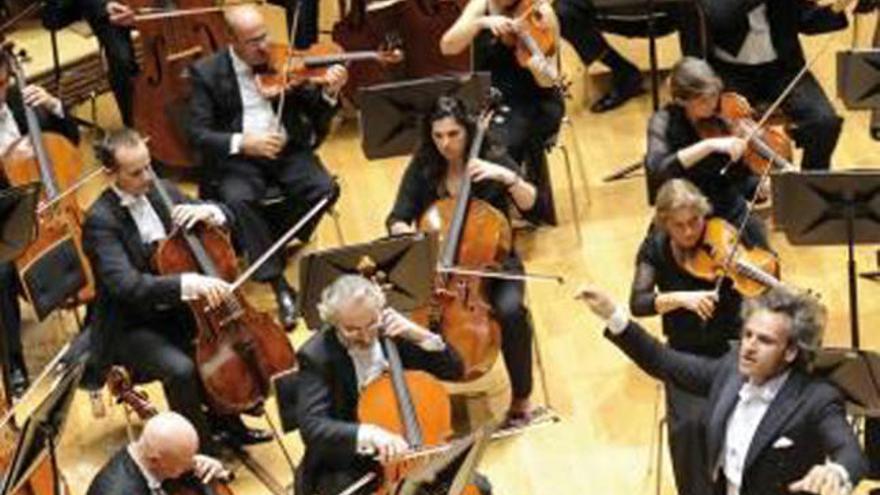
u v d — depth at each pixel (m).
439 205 21.22
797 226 19.41
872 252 23.94
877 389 17.00
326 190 23.64
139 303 19.98
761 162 21.86
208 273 20.23
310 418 18.44
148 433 17.06
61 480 18.44
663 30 26.59
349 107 28.03
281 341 20.31
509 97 23.92
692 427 18.17
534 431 21.06
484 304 20.38
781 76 24.12
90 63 29.00
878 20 25.78
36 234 19.83
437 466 15.79
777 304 16.25
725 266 19.95
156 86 26.05
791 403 16.38
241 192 23.23
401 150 22.23
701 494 18.25
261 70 23.58
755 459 16.47
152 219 20.56
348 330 18.33
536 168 24.23
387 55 24.28
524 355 20.78
